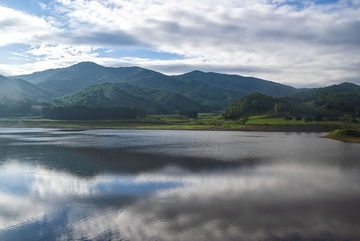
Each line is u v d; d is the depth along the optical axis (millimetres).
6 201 28453
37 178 37812
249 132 147375
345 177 37625
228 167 44688
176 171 41625
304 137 110688
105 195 30016
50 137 110500
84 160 52344
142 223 22703
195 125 191375
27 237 20547
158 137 112375
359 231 20984
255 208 25781
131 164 47781
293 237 20094
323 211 24984
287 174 39500
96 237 20422
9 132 143875
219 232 20938
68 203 27641
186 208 25875
